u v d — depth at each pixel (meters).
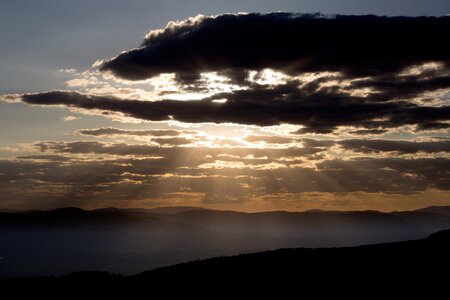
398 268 54.31
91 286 55.75
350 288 48.31
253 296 48.06
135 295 51.31
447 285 47.56
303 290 48.72
